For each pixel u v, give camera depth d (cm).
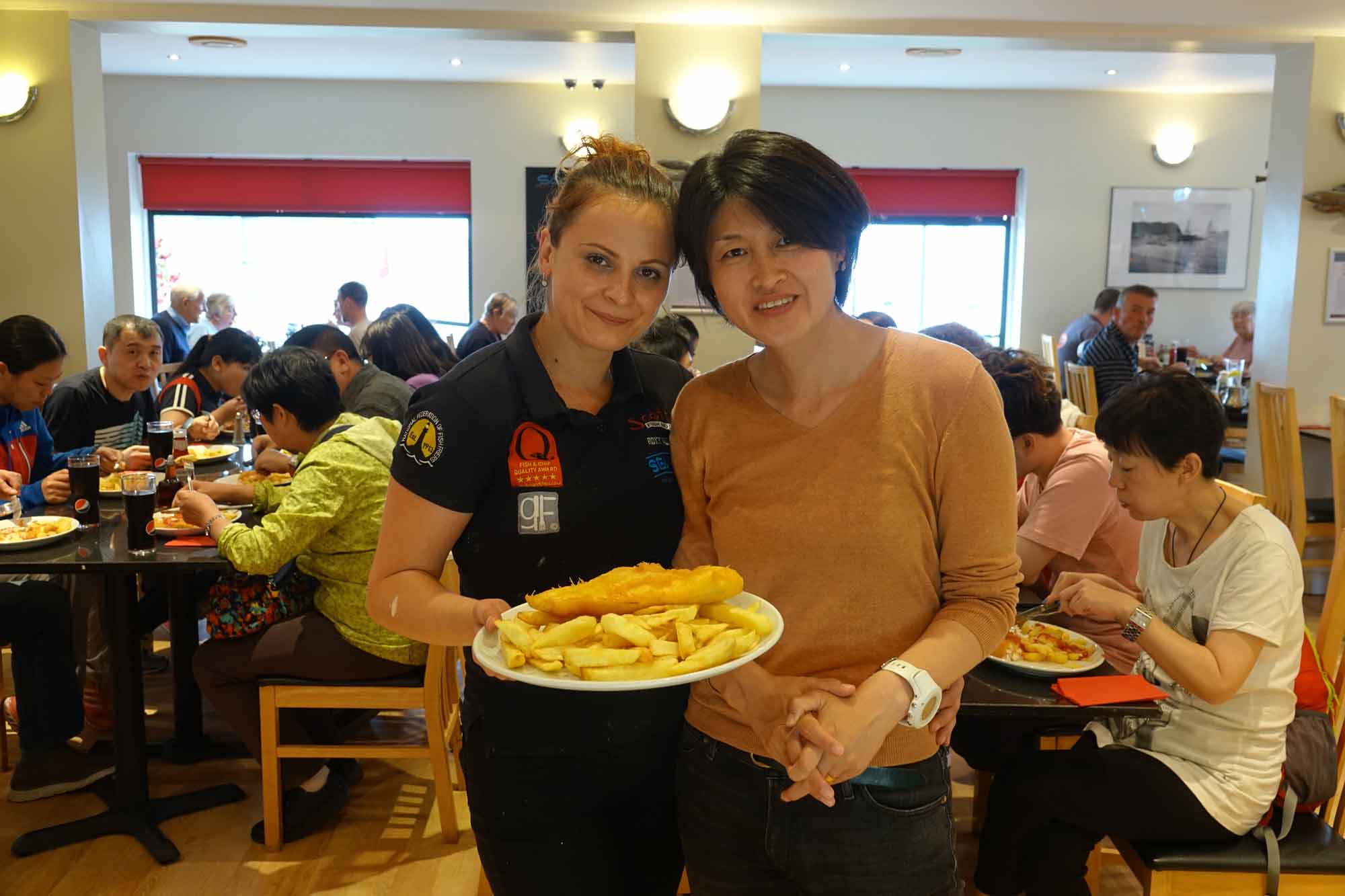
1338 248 555
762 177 109
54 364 316
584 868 142
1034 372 232
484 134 796
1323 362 566
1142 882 182
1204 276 823
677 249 125
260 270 833
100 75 523
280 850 262
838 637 122
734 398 130
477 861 259
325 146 793
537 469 131
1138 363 703
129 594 262
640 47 516
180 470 302
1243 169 811
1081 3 493
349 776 295
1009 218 841
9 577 291
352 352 361
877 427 120
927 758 126
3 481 288
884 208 825
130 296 801
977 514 119
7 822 274
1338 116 544
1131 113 806
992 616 119
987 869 199
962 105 806
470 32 516
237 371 438
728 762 130
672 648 100
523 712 136
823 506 121
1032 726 221
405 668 259
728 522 127
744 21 514
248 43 649
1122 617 178
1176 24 530
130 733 267
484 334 575
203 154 793
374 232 832
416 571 129
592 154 128
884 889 124
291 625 259
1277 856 173
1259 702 176
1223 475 638
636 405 138
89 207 514
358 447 253
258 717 264
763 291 114
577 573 134
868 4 489
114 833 266
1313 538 519
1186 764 179
